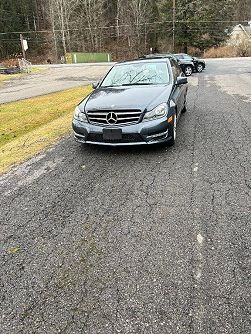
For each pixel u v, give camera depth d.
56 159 5.77
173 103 5.70
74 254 3.14
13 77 28.70
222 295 2.54
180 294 2.58
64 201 4.22
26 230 3.61
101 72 30.83
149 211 3.84
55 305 2.55
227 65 30.80
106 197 4.25
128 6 64.69
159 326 2.31
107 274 2.84
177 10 56.09
